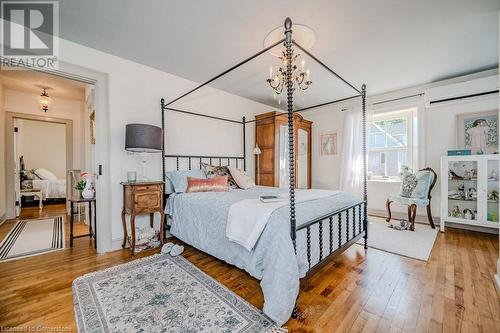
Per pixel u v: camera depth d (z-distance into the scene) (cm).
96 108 252
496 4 175
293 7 178
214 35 219
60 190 548
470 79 318
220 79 330
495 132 308
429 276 192
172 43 233
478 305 151
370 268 209
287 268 138
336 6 176
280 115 414
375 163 425
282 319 131
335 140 470
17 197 427
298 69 285
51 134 659
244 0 170
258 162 429
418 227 343
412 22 198
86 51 238
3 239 292
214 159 370
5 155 390
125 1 171
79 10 182
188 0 171
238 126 411
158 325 133
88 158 367
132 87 272
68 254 243
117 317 140
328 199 223
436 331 128
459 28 208
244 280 188
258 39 226
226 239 195
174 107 314
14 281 185
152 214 284
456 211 327
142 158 269
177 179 282
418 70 306
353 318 140
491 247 259
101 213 248
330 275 196
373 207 420
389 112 404
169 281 184
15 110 390
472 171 316
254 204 186
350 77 328
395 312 146
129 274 196
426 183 333
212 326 132
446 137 346
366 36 221
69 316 142
